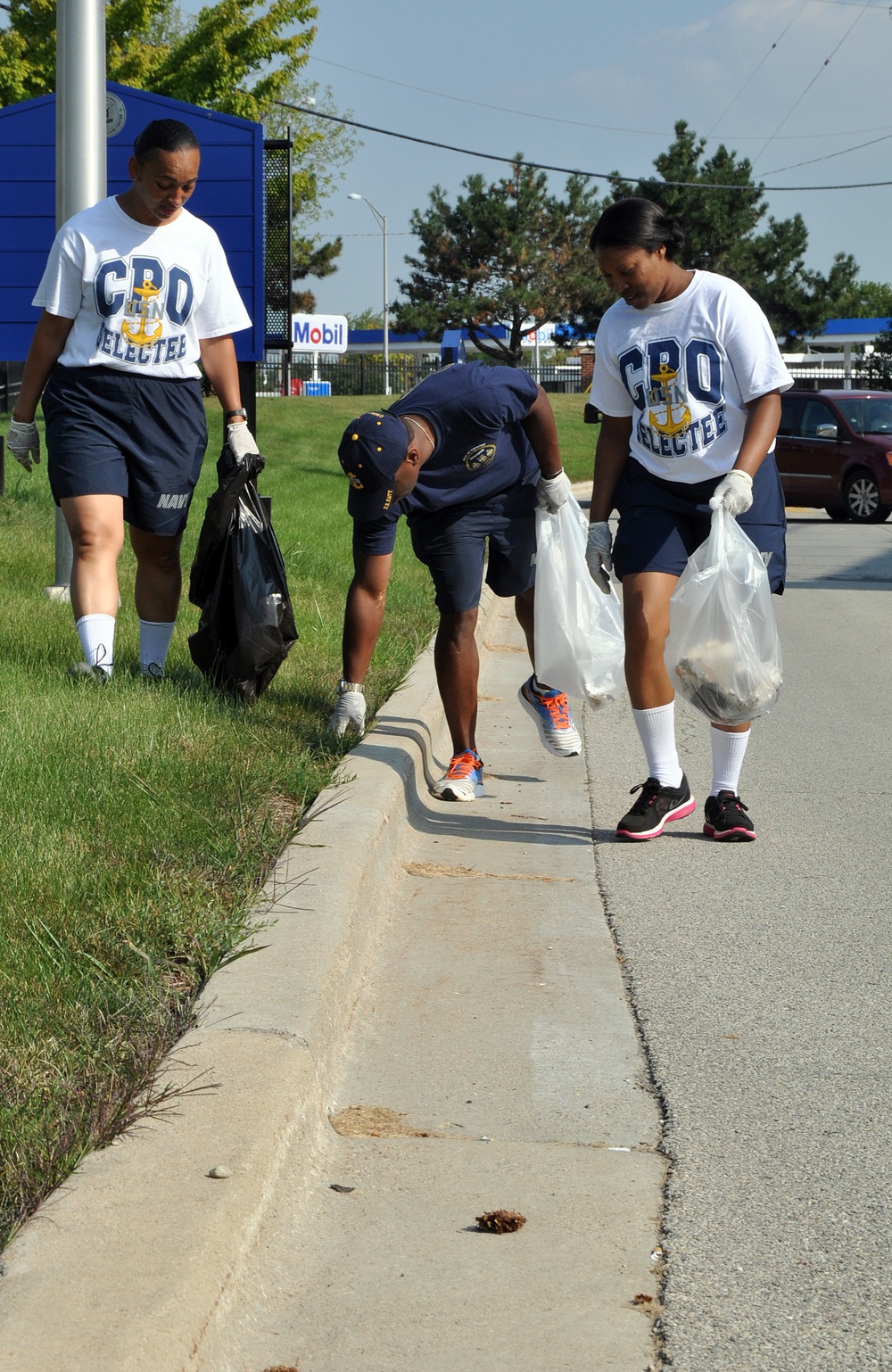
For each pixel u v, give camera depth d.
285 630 5.23
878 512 18.78
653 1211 2.34
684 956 3.58
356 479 4.37
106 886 3.27
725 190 43.81
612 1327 2.01
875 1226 2.30
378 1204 2.34
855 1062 2.96
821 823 4.87
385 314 58.62
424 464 4.57
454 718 5.06
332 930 3.16
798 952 3.62
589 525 4.65
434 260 47.25
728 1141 2.60
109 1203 2.02
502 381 4.57
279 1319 2.00
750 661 4.30
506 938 3.70
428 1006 3.24
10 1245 1.91
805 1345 1.98
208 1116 2.29
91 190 7.54
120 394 5.23
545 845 4.59
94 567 5.28
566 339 49.66
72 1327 1.72
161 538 5.51
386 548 4.80
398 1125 2.65
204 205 10.20
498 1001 3.28
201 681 5.53
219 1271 1.91
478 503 4.76
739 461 4.30
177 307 5.22
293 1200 2.30
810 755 5.95
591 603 5.04
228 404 5.49
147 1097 2.35
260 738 4.73
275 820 3.93
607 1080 2.86
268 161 10.37
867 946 3.67
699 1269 2.17
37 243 9.52
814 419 19.58
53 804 3.76
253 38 24.73
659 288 4.32
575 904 4.00
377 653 6.48
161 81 24.64
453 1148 2.55
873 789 5.36
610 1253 2.21
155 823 3.70
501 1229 2.26
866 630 9.83
